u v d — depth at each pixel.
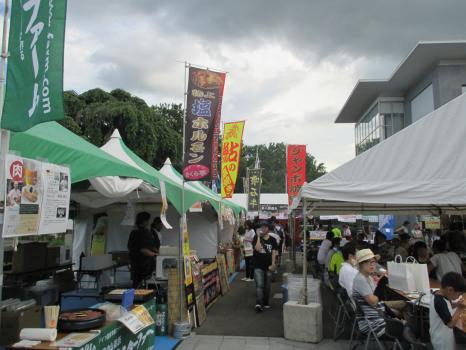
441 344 4.01
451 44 19.11
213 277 9.65
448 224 10.74
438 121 5.31
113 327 3.98
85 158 3.93
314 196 5.60
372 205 10.14
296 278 7.17
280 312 8.51
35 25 2.85
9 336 3.37
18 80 2.70
